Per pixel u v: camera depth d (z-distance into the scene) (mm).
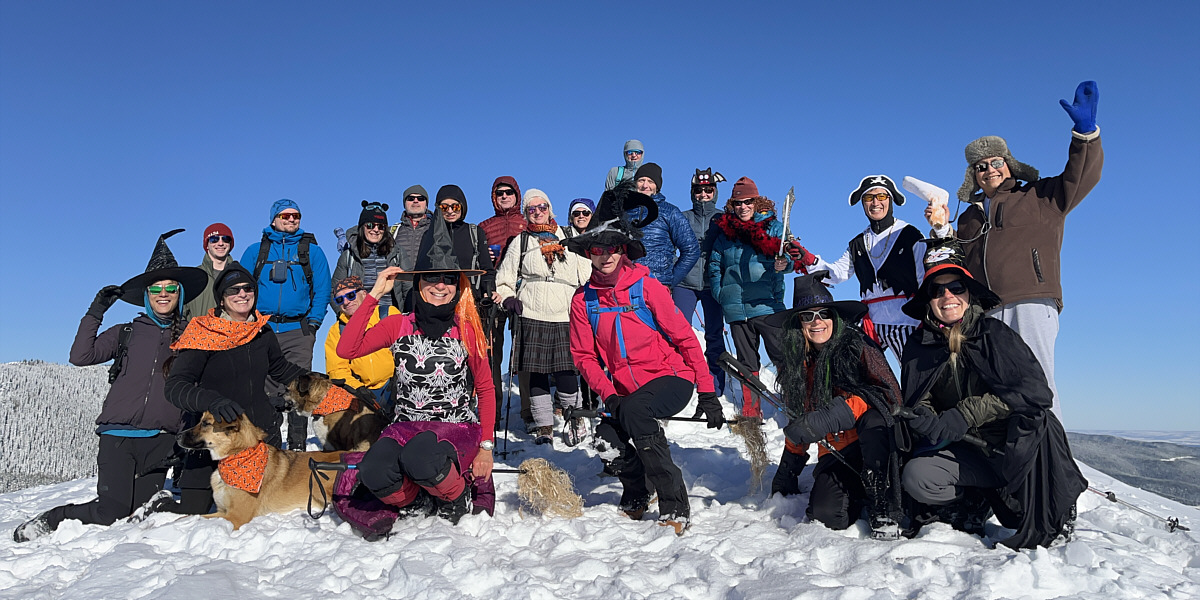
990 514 4383
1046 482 3660
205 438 4324
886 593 3080
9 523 5016
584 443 7145
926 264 4078
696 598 3314
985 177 5199
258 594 3266
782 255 6953
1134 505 4695
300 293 6492
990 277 5012
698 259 7891
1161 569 3377
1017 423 3637
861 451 4086
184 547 4090
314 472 4301
